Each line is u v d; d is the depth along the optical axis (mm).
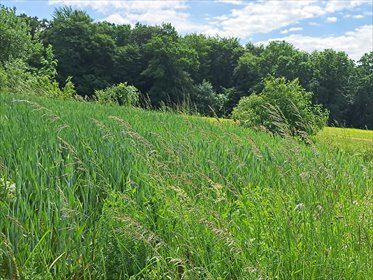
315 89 100250
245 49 111438
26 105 14633
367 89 99625
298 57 103000
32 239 4406
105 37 88625
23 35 50094
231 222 4945
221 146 8836
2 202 4863
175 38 108938
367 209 5879
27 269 4020
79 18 88812
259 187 6531
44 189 5387
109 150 7488
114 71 88312
